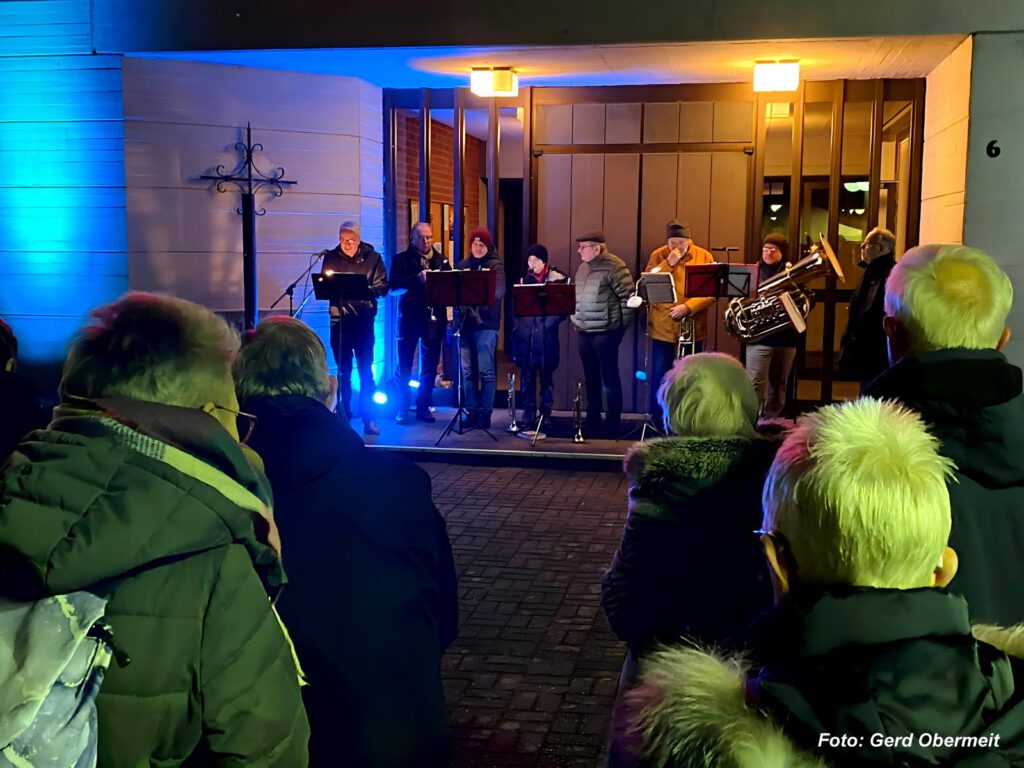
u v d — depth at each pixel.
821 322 11.63
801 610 1.28
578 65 8.96
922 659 1.20
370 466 2.47
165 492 1.56
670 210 10.23
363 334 9.16
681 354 8.73
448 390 11.24
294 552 2.34
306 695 2.31
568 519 7.02
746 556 2.46
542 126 10.37
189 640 1.56
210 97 9.02
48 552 1.46
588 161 10.33
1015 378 2.30
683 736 1.25
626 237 10.34
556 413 10.48
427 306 9.03
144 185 8.91
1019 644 1.37
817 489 1.32
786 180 11.62
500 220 10.54
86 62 8.82
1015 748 1.15
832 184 9.86
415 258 9.57
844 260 11.68
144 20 8.62
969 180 7.64
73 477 1.53
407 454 8.76
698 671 1.31
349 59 8.77
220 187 9.13
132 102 8.80
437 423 9.80
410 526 2.43
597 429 9.45
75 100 8.88
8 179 9.06
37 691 1.39
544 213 10.48
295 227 9.46
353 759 2.29
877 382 2.44
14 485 1.52
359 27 8.28
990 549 2.27
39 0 8.78
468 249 13.16
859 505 1.28
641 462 2.60
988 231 7.64
